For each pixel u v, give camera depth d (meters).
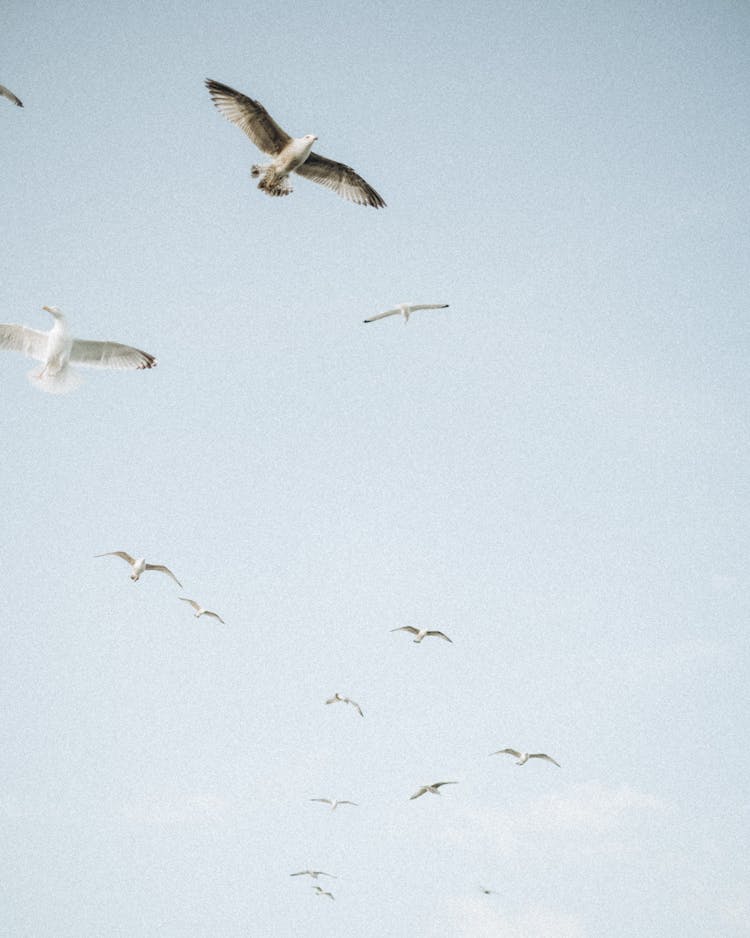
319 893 39.47
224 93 27.39
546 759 36.81
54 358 25.02
